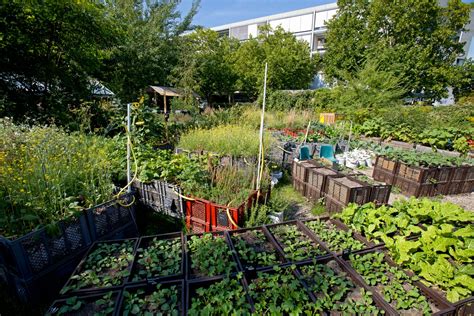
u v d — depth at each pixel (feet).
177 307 5.70
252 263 7.22
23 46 21.08
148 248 7.61
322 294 6.09
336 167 16.21
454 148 25.40
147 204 12.32
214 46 73.31
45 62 23.45
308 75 80.07
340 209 12.66
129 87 48.78
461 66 58.65
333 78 64.95
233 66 77.97
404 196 17.07
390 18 55.77
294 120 33.78
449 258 7.00
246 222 10.07
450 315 5.48
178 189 10.99
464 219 8.11
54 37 22.89
